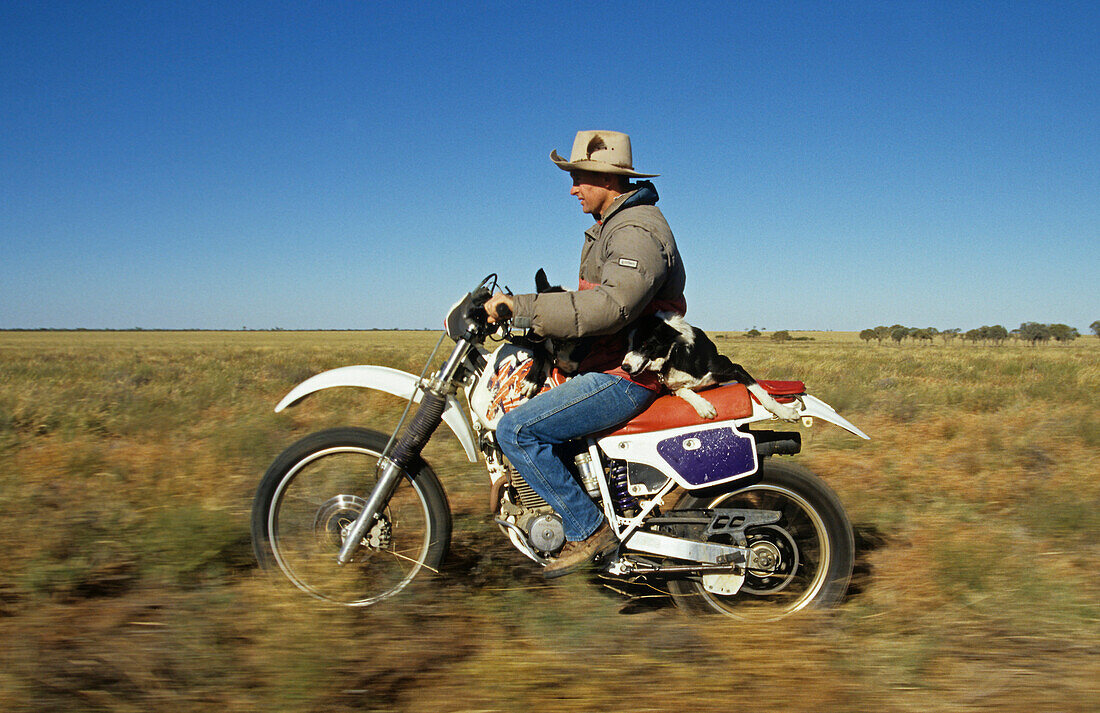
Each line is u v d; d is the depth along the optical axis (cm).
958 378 1719
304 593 312
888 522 454
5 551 353
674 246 318
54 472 550
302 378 1564
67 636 276
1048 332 9750
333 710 231
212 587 315
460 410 325
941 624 304
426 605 310
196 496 477
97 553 354
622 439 320
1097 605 312
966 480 579
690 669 262
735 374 324
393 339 9575
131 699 234
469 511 465
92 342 7319
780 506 354
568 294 296
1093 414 891
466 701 237
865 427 848
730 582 322
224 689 241
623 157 334
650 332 312
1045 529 428
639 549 320
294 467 328
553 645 277
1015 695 245
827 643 287
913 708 238
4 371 1888
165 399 1016
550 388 321
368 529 324
